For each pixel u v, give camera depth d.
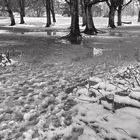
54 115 4.34
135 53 11.46
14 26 40.69
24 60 10.11
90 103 4.22
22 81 6.81
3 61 9.22
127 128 3.12
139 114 3.35
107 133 3.19
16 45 15.40
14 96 5.50
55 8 71.19
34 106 4.85
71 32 19.81
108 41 17.80
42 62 9.70
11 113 4.54
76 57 10.85
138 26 36.53
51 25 40.19
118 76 5.21
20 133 3.76
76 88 5.93
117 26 37.28
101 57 10.75
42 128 3.87
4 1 41.44
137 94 3.74
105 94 4.11
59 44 16.09
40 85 6.38
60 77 7.24
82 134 3.40
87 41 18.03
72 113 4.22
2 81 6.81
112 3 33.41
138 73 4.97
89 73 7.67
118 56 10.86
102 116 3.61
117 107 3.71
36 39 19.62
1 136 3.68
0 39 19.58
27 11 69.50
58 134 3.57
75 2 19.56
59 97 5.34
